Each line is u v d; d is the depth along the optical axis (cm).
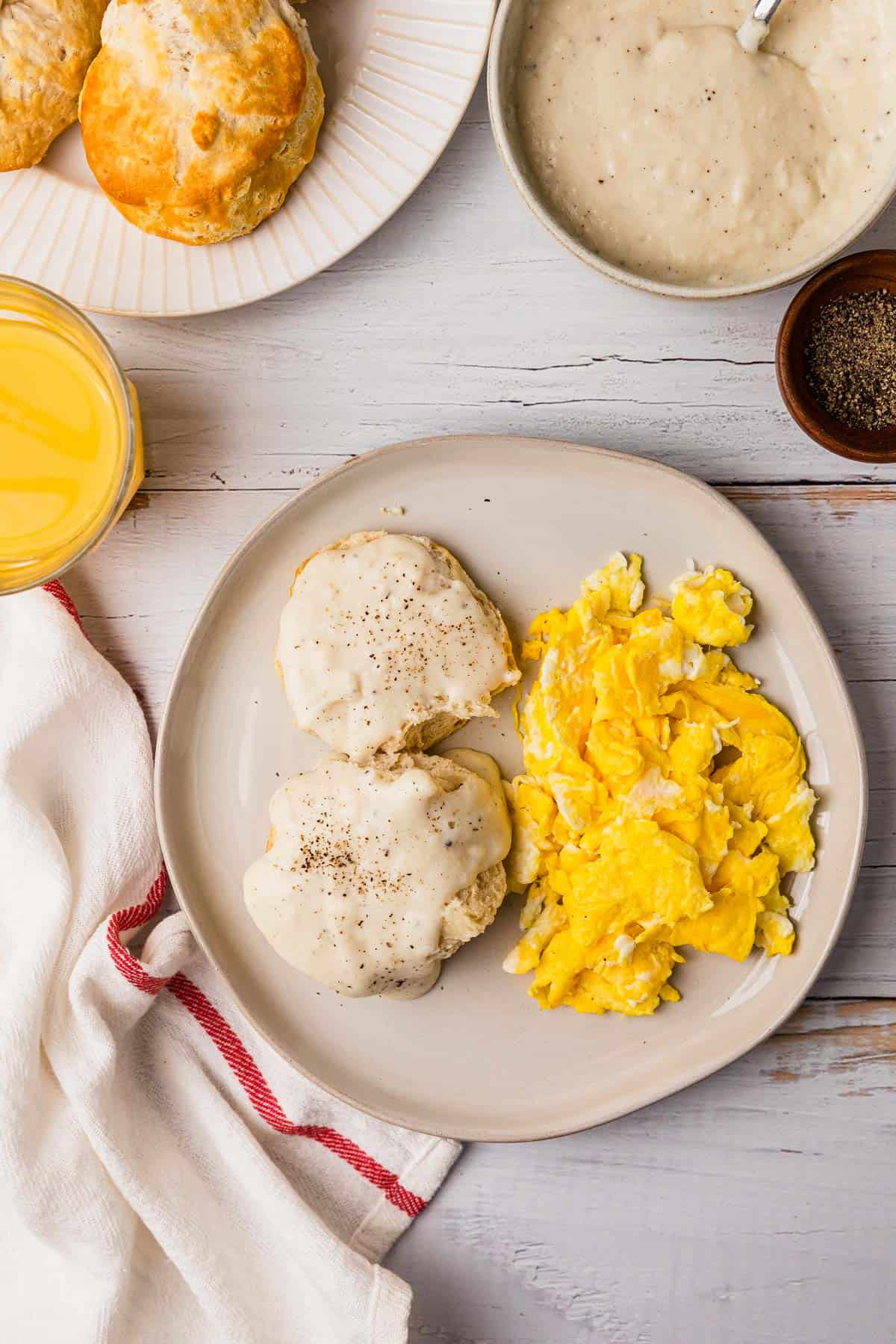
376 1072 77
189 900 76
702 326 77
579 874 75
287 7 73
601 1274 79
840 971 78
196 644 76
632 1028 76
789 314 73
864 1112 78
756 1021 76
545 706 75
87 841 79
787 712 76
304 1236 77
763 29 69
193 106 72
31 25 74
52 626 77
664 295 69
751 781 75
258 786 77
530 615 77
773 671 76
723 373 77
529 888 77
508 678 75
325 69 75
